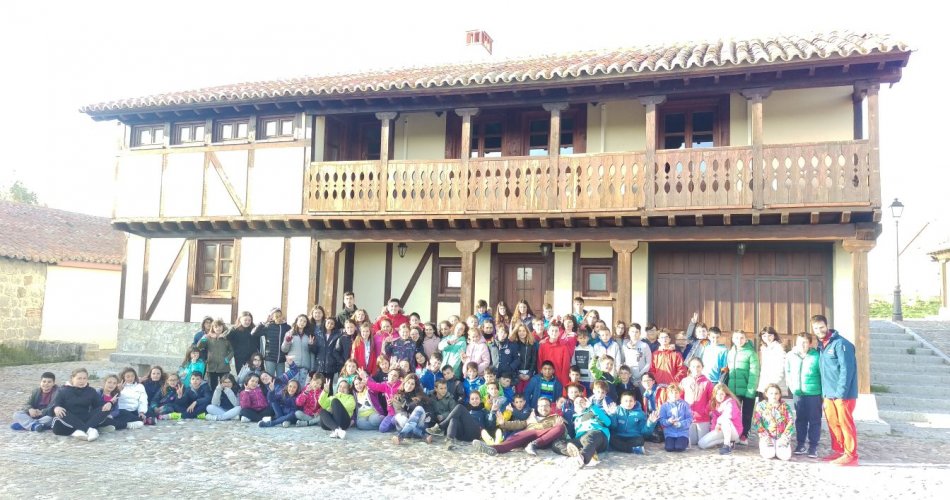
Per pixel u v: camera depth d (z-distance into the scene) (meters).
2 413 9.73
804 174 9.55
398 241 11.95
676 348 9.66
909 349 13.02
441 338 9.91
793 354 7.84
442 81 10.79
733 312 11.33
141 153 13.39
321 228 12.34
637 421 7.83
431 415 8.34
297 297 12.41
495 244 12.58
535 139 12.43
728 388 8.14
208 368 9.80
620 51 13.23
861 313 9.60
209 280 13.31
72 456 7.15
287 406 9.18
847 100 10.84
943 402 10.36
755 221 9.90
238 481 6.27
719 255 11.48
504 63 13.85
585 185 10.60
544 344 8.92
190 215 12.89
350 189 11.84
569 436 7.86
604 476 6.68
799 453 7.74
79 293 20.25
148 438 8.11
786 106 11.09
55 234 21.19
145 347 13.33
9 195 36.91
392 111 11.77
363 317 9.84
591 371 8.62
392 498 5.79
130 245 13.70
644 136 11.75
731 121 11.27
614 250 10.87
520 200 10.90
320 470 6.71
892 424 9.69
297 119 12.35
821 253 10.98
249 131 12.67
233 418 9.34
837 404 7.38
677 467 7.09
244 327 10.13
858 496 6.02
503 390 8.36
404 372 8.91
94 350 18.41
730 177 9.87
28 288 18.72
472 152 12.79
